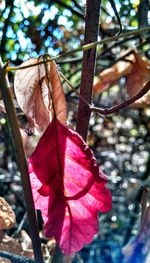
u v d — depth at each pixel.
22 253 0.18
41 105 0.14
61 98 0.14
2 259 0.15
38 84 0.14
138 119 0.63
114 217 0.44
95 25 0.16
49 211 0.13
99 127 0.67
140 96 0.14
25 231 0.27
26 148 0.31
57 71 0.14
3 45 0.39
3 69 0.12
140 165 0.65
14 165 0.50
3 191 0.44
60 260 0.14
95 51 0.16
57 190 0.13
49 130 0.13
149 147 0.68
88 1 0.16
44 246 0.22
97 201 0.13
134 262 0.12
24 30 0.41
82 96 0.16
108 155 0.62
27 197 0.13
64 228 0.13
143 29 0.12
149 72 0.22
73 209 0.13
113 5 0.19
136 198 0.37
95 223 0.13
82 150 0.13
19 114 0.27
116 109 0.14
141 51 0.38
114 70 0.27
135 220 0.39
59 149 0.13
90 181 0.13
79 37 0.47
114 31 0.37
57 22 0.41
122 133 0.69
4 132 0.38
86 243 0.13
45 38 0.41
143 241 0.12
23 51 0.41
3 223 0.16
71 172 0.13
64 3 0.37
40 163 0.13
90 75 0.16
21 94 0.14
